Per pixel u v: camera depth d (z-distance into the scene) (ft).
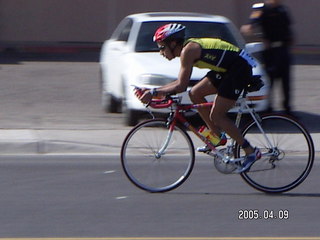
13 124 53.67
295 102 65.31
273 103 57.26
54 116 57.72
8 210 32.07
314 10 106.22
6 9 103.81
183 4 105.40
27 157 44.62
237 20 105.91
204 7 105.70
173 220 30.53
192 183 37.45
